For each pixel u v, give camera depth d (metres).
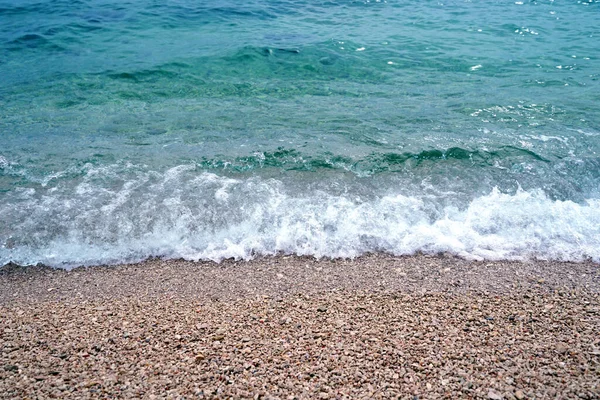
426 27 17.47
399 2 21.41
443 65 13.84
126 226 7.40
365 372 4.55
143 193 8.09
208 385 4.41
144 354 4.82
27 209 7.67
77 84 12.44
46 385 4.41
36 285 6.21
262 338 5.06
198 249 7.02
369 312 5.50
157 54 14.55
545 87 12.28
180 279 6.32
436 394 4.30
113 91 12.08
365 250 6.95
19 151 9.26
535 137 9.84
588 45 15.58
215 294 5.96
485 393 4.30
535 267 6.50
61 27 17.11
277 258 6.81
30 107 11.19
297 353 4.82
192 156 9.17
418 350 4.84
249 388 4.37
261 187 8.29
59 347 4.94
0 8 19.36
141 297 5.91
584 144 9.59
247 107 11.27
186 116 10.82
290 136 9.88
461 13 19.53
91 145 9.54
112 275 6.45
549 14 19.38
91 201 7.88
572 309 5.56
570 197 8.21
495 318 5.38
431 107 11.16
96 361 4.73
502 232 7.31
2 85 12.30
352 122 10.46
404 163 9.00
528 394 4.29
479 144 9.55
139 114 10.91
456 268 6.49
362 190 8.28
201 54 14.48
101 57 14.33
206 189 8.22
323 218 7.59
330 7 20.50
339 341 4.99
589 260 6.68
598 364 4.64
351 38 16.06
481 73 13.27
